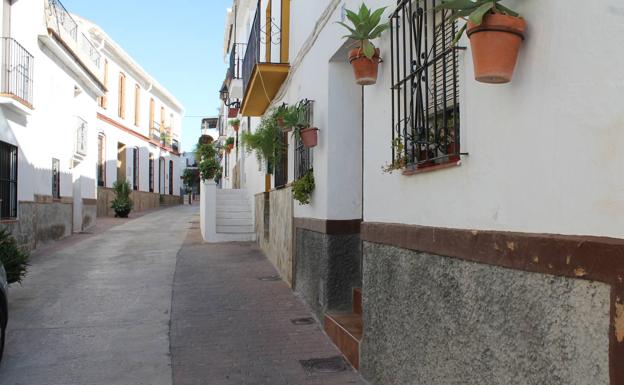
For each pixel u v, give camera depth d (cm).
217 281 876
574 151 218
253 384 447
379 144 447
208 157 1667
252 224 1512
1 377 462
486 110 284
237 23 2030
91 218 1811
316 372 472
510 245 254
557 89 228
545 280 230
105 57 2350
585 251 205
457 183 315
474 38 250
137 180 2841
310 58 705
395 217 409
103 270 982
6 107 1055
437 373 329
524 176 251
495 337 268
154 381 455
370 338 441
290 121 706
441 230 323
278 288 815
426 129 355
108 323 629
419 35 369
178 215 2519
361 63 437
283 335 580
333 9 580
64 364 495
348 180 602
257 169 1401
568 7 222
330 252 595
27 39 1163
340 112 603
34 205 1227
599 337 200
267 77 903
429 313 341
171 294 781
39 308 698
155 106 3178
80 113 1653
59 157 1431
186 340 566
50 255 1165
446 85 355
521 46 252
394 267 396
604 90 203
